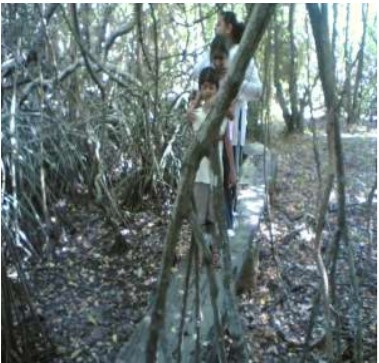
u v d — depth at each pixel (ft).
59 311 13.38
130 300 13.82
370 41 19.19
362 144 24.90
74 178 18.76
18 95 16.62
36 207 16.92
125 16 21.49
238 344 5.16
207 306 10.94
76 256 15.99
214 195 4.70
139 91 17.97
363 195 19.34
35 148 16.85
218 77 11.05
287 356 11.43
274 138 29.27
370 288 13.20
